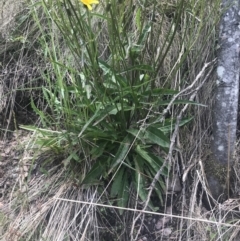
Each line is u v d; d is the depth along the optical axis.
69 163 0.81
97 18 0.90
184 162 0.80
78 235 0.74
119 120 0.77
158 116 0.77
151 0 0.88
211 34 0.85
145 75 0.76
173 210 0.78
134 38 0.86
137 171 0.76
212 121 0.82
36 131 0.83
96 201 0.77
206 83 0.84
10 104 0.95
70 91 0.79
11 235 0.73
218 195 0.78
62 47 0.93
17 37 0.97
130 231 0.76
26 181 0.81
